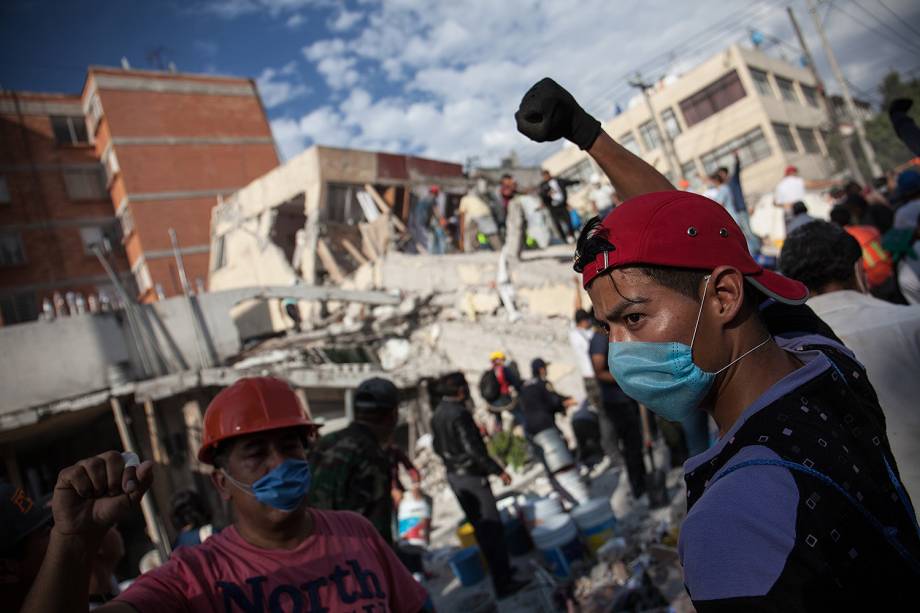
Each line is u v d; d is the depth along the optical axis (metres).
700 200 1.12
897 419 1.96
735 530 0.88
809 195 13.40
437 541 7.77
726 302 1.05
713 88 39.25
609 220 1.12
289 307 16.84
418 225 20.53
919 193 4.79
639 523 5.65
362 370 13.39
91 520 1.29
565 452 6.55
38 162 30.97
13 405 12.46
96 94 29.89
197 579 1.80
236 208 20.94
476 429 5.47
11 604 1.73
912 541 0.96
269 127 33.75
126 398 13.84
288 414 2.01
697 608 0.91
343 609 1.90
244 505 1.95
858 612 0.85
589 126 1.50
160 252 29.28
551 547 5.14
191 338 14.70
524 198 14.47
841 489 0.90
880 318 2.04
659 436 8.17
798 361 1.15
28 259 29.86
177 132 31.12
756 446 0.96
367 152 19.61
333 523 2.13
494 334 12.84
